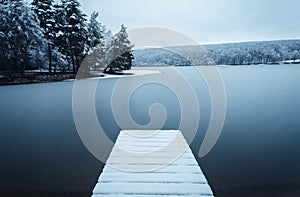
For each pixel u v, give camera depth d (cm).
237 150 279
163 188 170
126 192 164
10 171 233
